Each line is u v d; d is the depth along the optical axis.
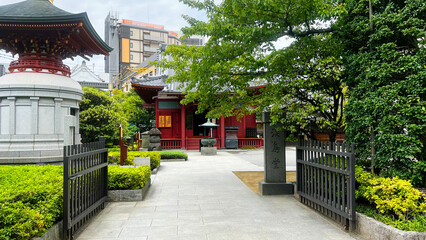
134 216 5.38
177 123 25.81
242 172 11.25
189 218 5.23
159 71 36.44
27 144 10.54
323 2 5.53
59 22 10.05
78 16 9.94
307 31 6.25
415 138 4.51
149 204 6.28
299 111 6.35
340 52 6.45
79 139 12.47
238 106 9.54
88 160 5.06
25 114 10.74
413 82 4.50
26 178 5.80
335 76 6.31
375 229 3.89
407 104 4.51
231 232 4.49
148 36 81.38
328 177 5.48
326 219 5.15
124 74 67.38
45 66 11.35
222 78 7.37
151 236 4.32
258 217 5.29
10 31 10.45
